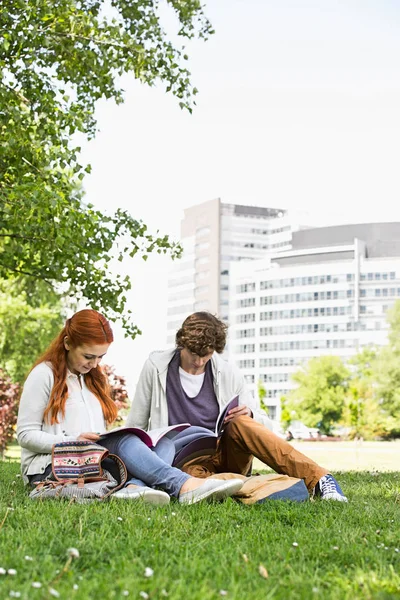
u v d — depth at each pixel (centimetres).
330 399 7125
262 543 326
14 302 2570
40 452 469
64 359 495
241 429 482
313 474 473
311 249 11988
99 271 1009
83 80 1012
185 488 432
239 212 16125
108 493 428
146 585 243
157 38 1045
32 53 899
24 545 293
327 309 11500
